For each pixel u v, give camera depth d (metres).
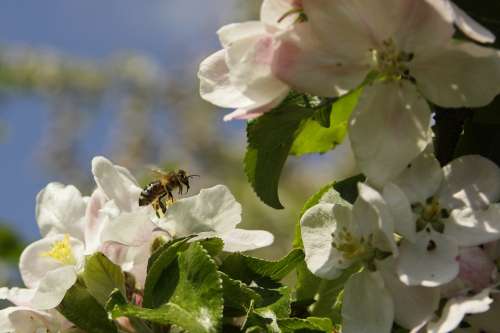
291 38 0.42
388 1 0.42
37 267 0.46
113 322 0.43
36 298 0.43
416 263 0.42
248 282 0.45
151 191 0.46
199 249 0.42
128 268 0.44
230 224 0.45
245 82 0.42
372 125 0.42
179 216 0.45
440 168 0.43
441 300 0.42
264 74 0.42
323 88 0.42
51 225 0.46
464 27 0.41
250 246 0.45
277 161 0.46
